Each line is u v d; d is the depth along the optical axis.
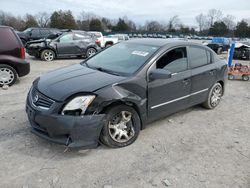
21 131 4.27
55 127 3.41
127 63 4.34
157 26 84.50
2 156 3.52
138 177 3.21
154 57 4.27
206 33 80.75
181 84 4.66
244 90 8.06
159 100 4.32
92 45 14.84
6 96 6.24
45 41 13.73
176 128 4.68
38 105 3.63
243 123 5.10
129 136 3.97
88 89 3.55
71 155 3.62
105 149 3.80
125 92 3.77
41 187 2.96
